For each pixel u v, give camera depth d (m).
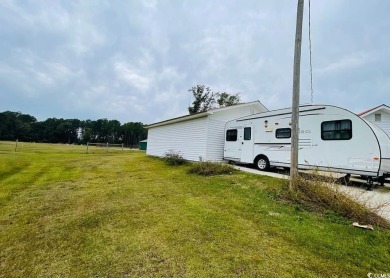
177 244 3.12
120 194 5.90
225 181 7.30
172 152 14.33
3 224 3.88
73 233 3.51
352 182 7.96
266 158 9.20
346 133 6.76
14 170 9.67
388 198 5.53
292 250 2.97
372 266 2.62
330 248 3.04
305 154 7.61
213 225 3.79
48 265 2.62
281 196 5.34
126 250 2.96
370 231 3.57
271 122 9.09
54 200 5.36
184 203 5.07
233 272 2.46
